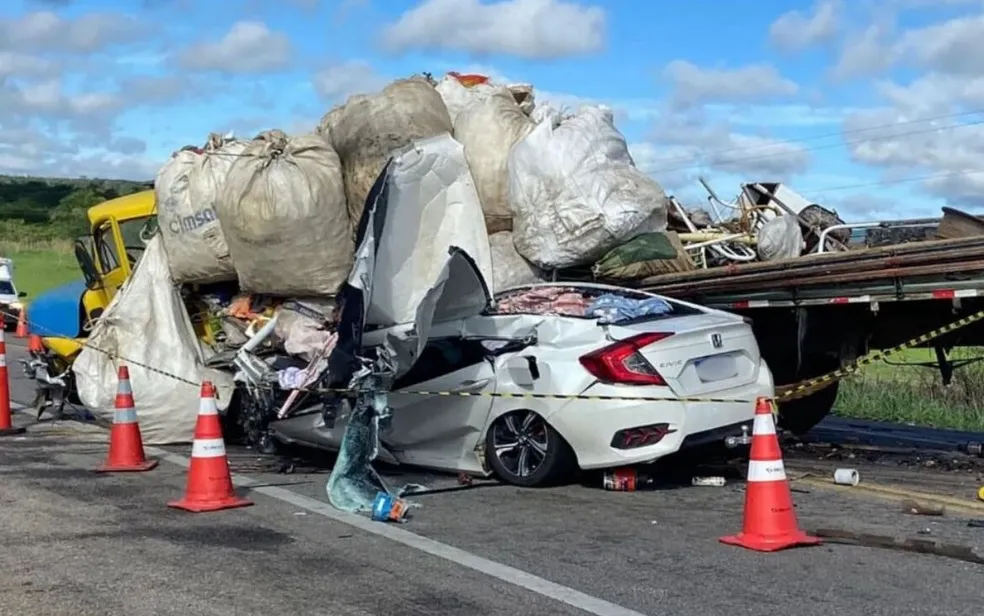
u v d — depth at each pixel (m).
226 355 10.43
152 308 10.51
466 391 8.48
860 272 8.79
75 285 15.60
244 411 10.17
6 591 5.54
